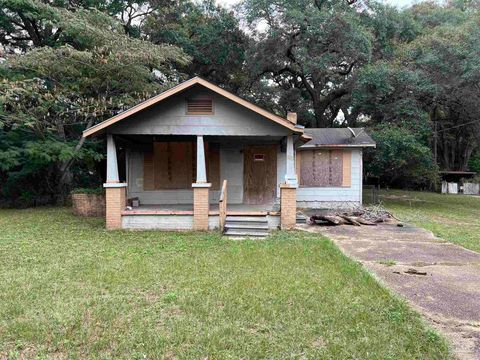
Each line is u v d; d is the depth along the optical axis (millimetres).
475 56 14906
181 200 12336
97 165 17766
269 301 4320
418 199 19922
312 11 19250
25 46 16891
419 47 17219
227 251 6953
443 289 4840
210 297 4438
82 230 9258
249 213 9711
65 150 13492
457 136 29719
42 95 13172
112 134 9508
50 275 5273
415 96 17297
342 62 20312
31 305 4141
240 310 4031
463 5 26750
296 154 14484
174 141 12211
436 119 23031
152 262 6062
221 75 24828
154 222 9523
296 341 3346
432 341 3334
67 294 4516
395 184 28062
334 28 18328
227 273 5449
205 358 3045
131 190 12281
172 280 5086
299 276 5324
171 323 3701
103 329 3559
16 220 10914
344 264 5973
